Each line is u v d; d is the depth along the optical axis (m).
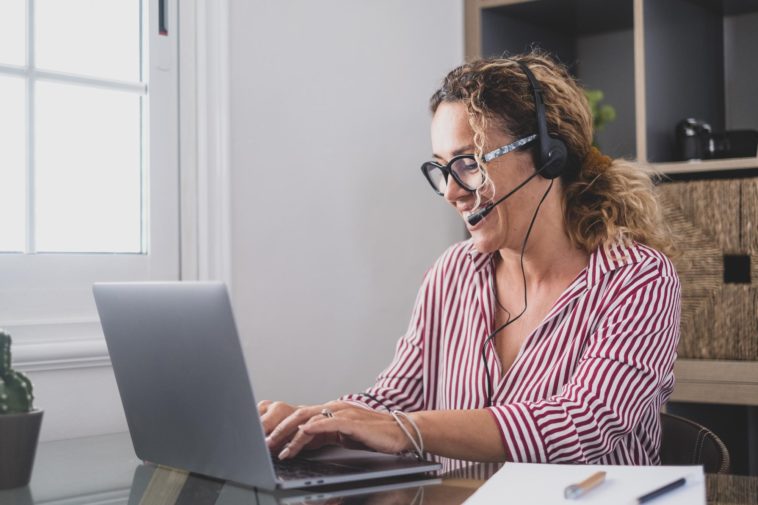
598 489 0.85
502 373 1.39
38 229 1.78
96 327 1.78
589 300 1.31
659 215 1.47
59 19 1.81
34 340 1.67
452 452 1.09
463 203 1.33
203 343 0.91
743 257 2.47
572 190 1.40
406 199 2.40
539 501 0.82
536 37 2.81
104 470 1.10
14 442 1.00
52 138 1.80
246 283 2.00
